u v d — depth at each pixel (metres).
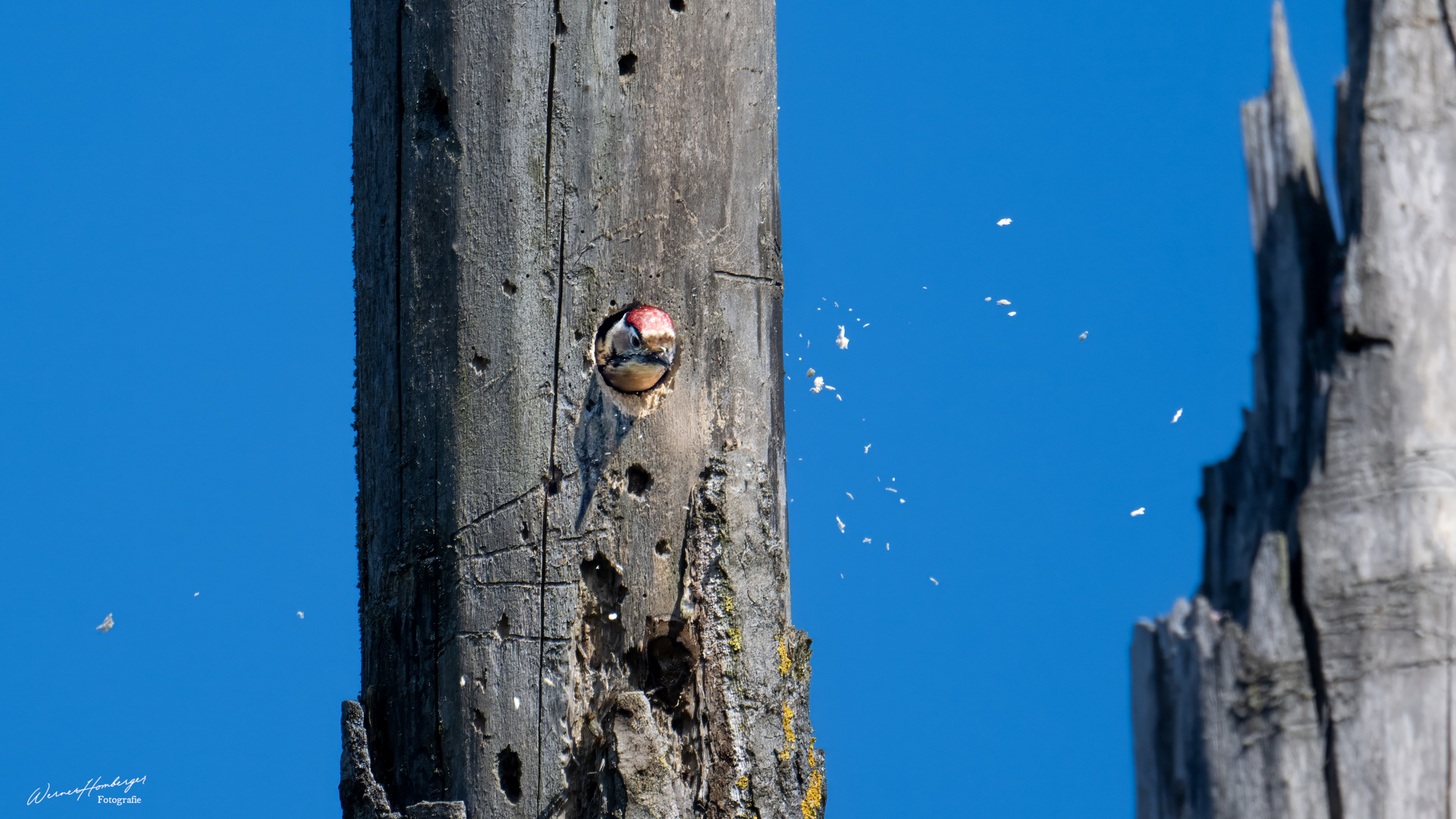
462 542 8.55
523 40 8.73
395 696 8.76
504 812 8.33
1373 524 5.41
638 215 8.77
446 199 8.76
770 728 8.76
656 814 8.20
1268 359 5.73
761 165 9.21
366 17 9.41
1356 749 5.34
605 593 8.60
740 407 8.98
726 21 9.13
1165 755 5.70
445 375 8.66
